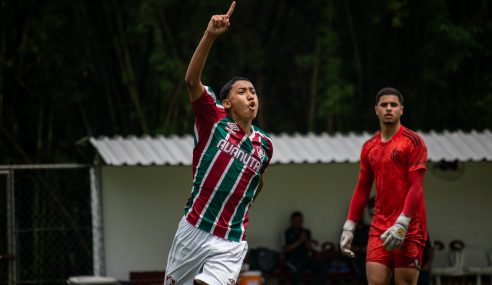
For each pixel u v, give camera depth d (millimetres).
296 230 42344
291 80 68562
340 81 58938
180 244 18297
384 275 23359
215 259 17844
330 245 43188
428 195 44250
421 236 23281
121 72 53219
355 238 36969
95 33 52781
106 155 37344
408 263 23047
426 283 28453
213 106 17906
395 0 53969
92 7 52688
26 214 44781
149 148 38625
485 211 44688
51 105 48906
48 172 46094
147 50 56281
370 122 59062
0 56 47938
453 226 44344
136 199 40281
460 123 55781
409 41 57031
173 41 57344
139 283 39406
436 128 56500
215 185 17859
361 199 24516
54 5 50281
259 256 41750
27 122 48062
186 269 18328
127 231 40031
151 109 57406
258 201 43250
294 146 40562
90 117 52281
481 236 44531
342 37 61812
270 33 64812
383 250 23312
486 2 55125
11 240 35938
